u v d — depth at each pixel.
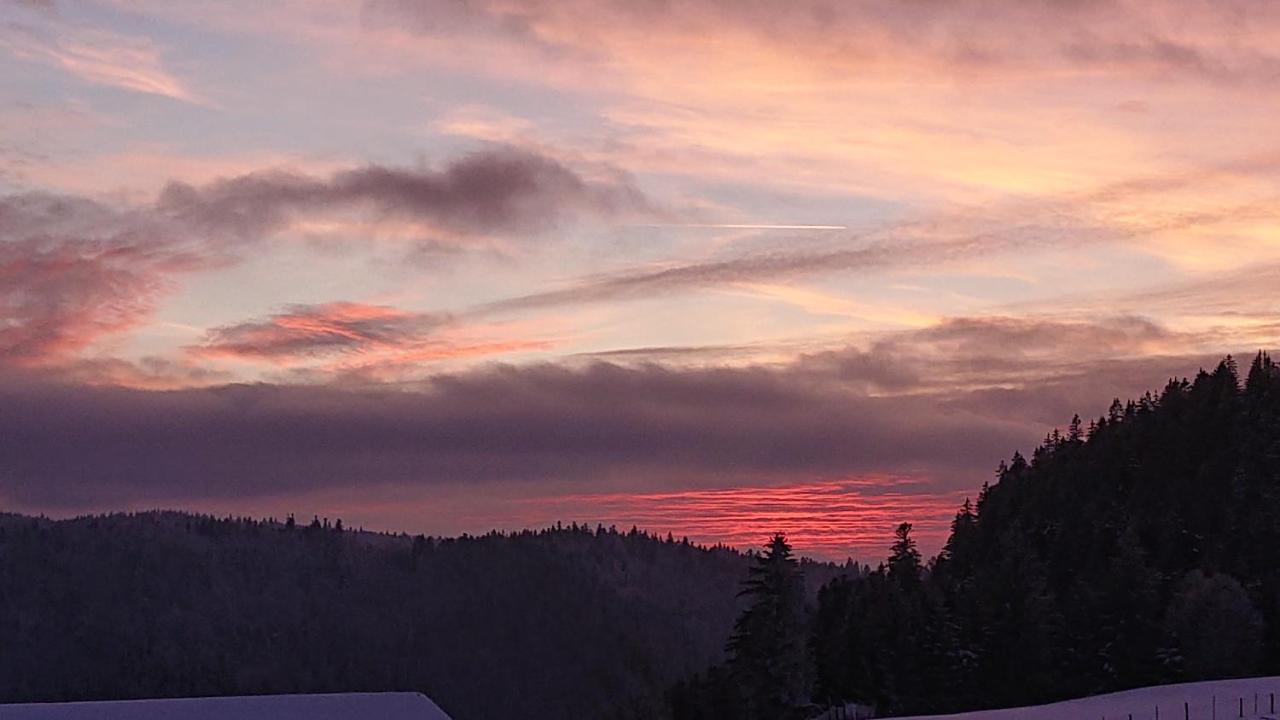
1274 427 164.12
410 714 62.81
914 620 113.69
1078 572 137.75
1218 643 108.62
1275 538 140.62
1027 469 186.88
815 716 113.81
